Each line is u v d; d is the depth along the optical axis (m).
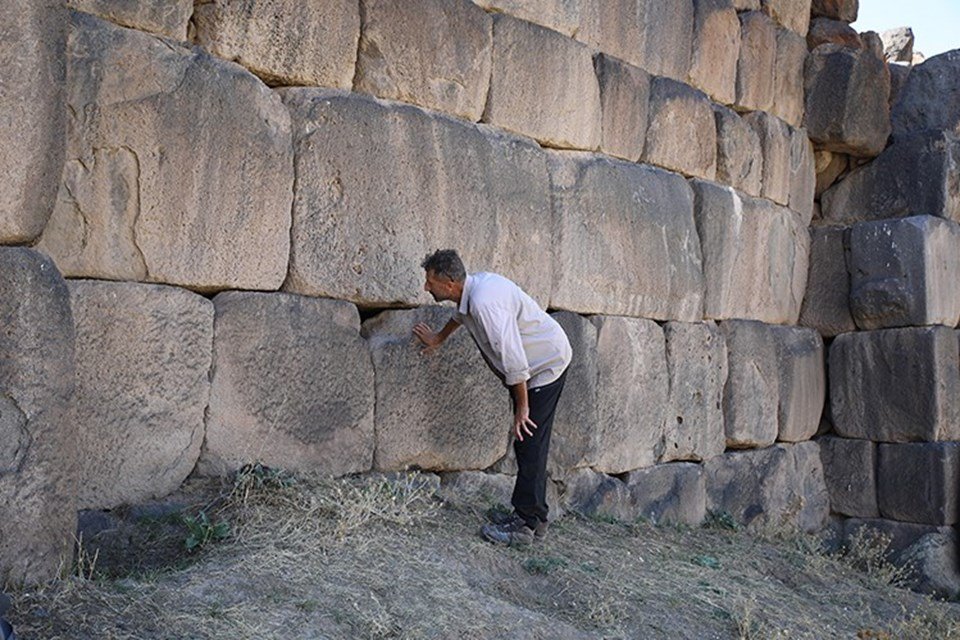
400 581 4.07
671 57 7.11
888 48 10.28
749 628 4.75
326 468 4.88
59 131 3.66
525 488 4.95
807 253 8.38
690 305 7.07
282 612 3.58
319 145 4.89
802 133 8.37
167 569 3.88
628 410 6.50
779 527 7.49
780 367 7.83
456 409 5.45
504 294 4.79
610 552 5.48
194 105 4.41
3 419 3.43
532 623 4.05
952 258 8.05
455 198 5.46
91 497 4.11
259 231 4.64
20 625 3.17
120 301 4.19
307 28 4.89
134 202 4.23
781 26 8.28
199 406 4.44
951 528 7.69
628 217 6.55
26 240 3.60
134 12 4.30
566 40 6.23
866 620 5.66
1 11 3.47
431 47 5.43
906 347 7.85
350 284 5.00
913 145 8.22
